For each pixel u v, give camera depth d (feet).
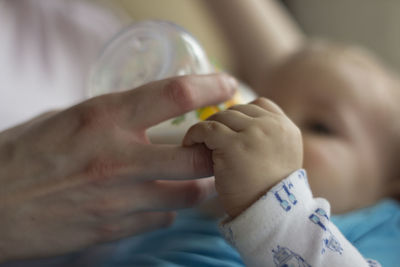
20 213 1.66
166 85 1.46
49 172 1.58
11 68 3.22
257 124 1.44
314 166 2.81
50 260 2.25
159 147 1.48
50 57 3.62
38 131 1.58
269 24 4.47
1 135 1.72
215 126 1.43
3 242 1.74
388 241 2.33
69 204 1.64
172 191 1.68
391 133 3.16
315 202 1.52
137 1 4.92
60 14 4.02
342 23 5.76
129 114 1.48
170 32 1.93
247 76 4.46
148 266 2.04
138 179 1.55
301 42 4.74
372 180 3.08
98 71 2.08
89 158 1.52
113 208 1.66
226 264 2.04
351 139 3.00
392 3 5.51
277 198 1.40
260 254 1.39
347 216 2.62
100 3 4.68
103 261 2.27
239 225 1.40
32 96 3.21
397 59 5.44
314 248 1.38
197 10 5.01
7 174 1.60
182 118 1.73
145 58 1.93
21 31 3.57
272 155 1.43
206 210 2.85
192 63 1.84
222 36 4.64
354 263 1.42
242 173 1.40
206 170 1.47
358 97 3.10
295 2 5.99
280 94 3.30
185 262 2.07
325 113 3.06
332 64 3.30
